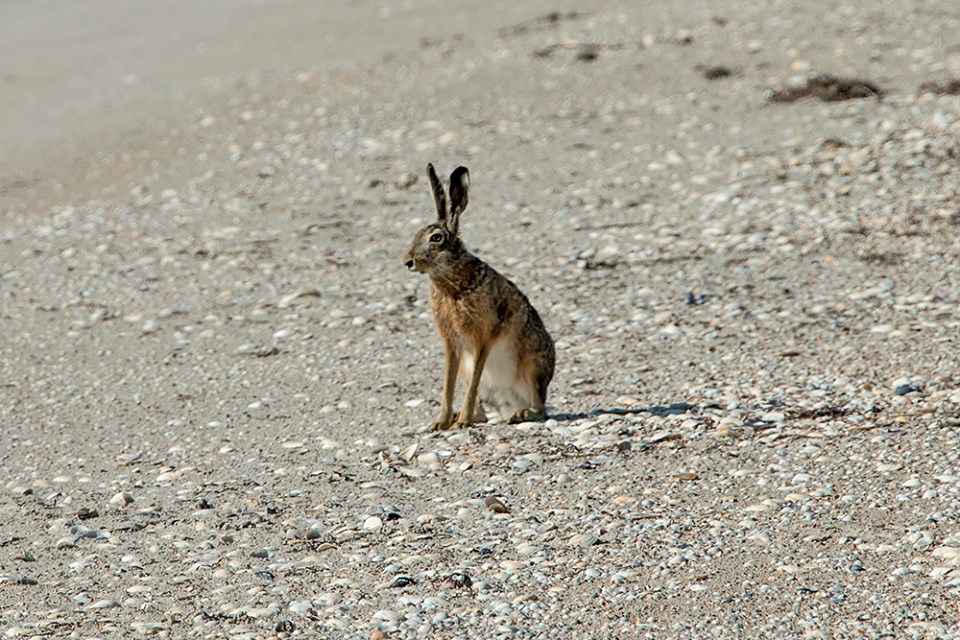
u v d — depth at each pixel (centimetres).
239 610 2444
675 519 2750
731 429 3278
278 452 3503
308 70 8831
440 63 8362
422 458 3300
